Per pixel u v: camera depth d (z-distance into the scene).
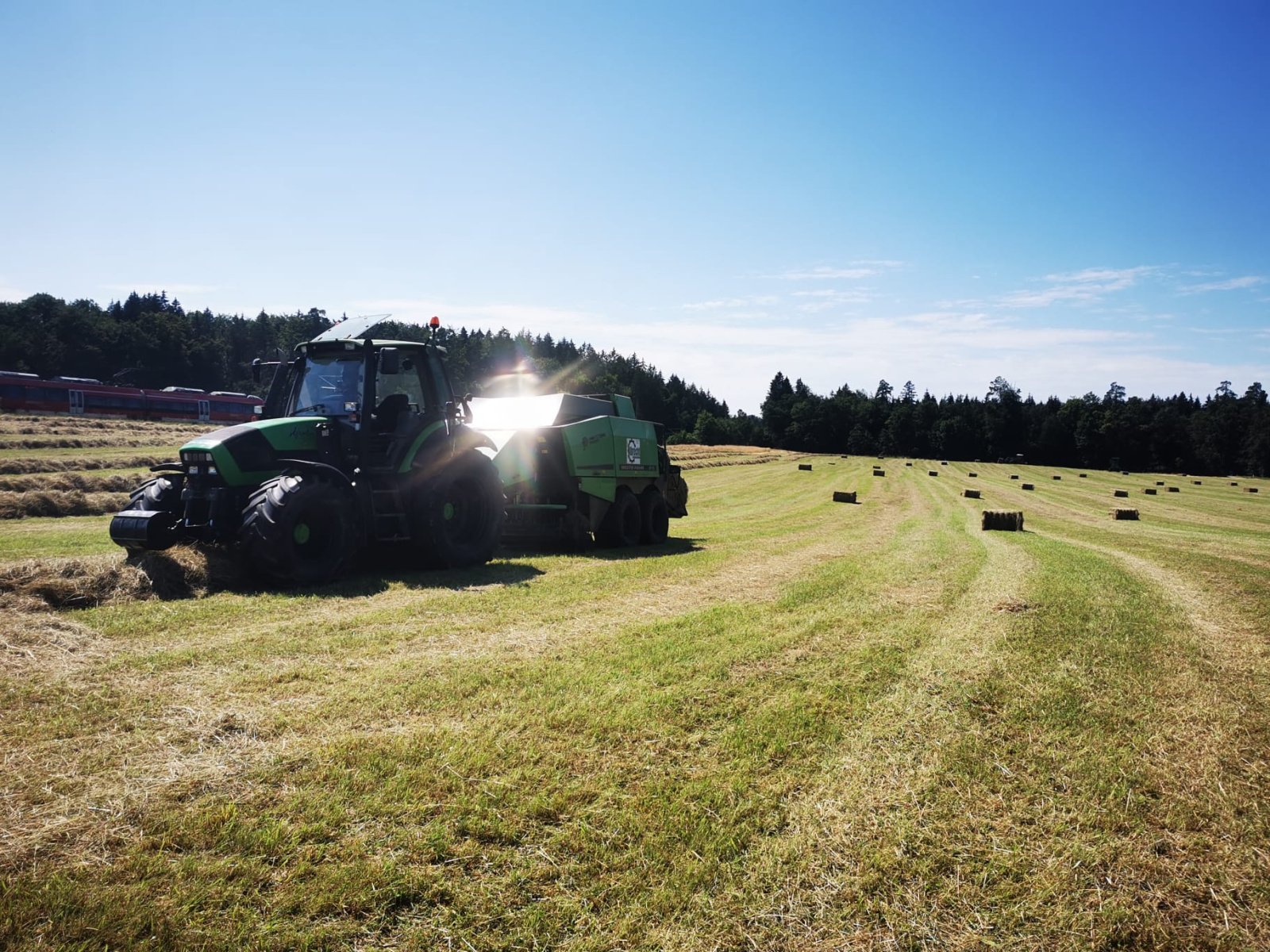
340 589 7.36
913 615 7.27
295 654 5.25
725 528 16.28
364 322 8.75
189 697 4.35
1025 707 4.74
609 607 7.23
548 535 11.56
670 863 2.92
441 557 8.85
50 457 24.36
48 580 6.18
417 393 9.04
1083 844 3.17
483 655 5.39
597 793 3.42
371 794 3.31
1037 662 5.75
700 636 6.16
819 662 5.57
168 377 104.00
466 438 9.44
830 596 8.11
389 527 8.57
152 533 7.21
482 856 2.91
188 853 2.86
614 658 5.42
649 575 9.09
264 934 2.44
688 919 2.61
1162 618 7.42
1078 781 3.75
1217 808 3.54
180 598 6.69
